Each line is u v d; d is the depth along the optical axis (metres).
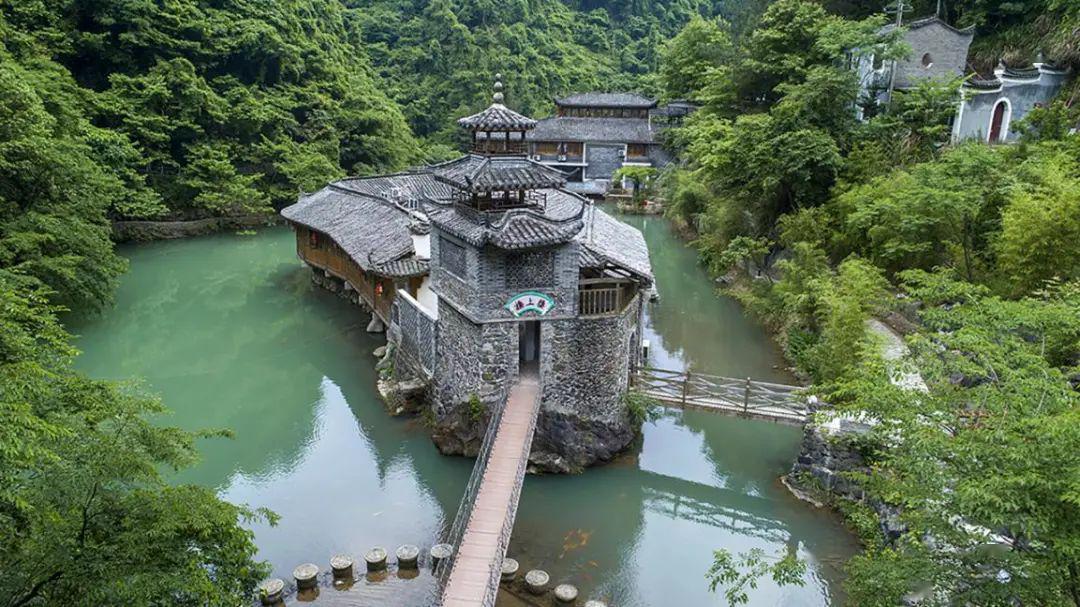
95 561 7.68
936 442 9.30
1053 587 8.11
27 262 22.55
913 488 9.79
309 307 33.97
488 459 16.23
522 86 81.00
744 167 34.16
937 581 9.14
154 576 7.82
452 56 80.00
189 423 22.75
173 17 50.06
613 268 19.73
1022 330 14.57
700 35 66.69
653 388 20.92
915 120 32.59
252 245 46.38
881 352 18.44
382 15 87.00
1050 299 16.94
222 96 53.00
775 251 33.44
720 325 31.84
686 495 18.83
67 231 26.64
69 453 8.55
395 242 27.59
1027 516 7.91
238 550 9.70
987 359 10.77
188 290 36.59
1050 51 32.62
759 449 21.08
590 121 71.25
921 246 22.50
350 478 19.44
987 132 32.56
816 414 16.73
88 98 43.88
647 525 17.64
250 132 52.88
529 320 18.17
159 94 47.38
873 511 15.98
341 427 22.28
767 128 33.09
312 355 28.19
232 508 9.43
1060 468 7.93
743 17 61.44
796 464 18.67
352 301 34.22
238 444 21.38
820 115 32.69
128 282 37.25
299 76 59.53
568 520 17.64
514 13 90.56
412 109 75.69
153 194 43.59
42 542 7.62
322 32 68.62
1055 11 34.62
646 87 83.94
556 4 101.12
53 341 12.54
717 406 19.67
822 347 21.22
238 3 56.50
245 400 24.53
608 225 28.53
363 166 59.50
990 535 9.57
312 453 20.80
